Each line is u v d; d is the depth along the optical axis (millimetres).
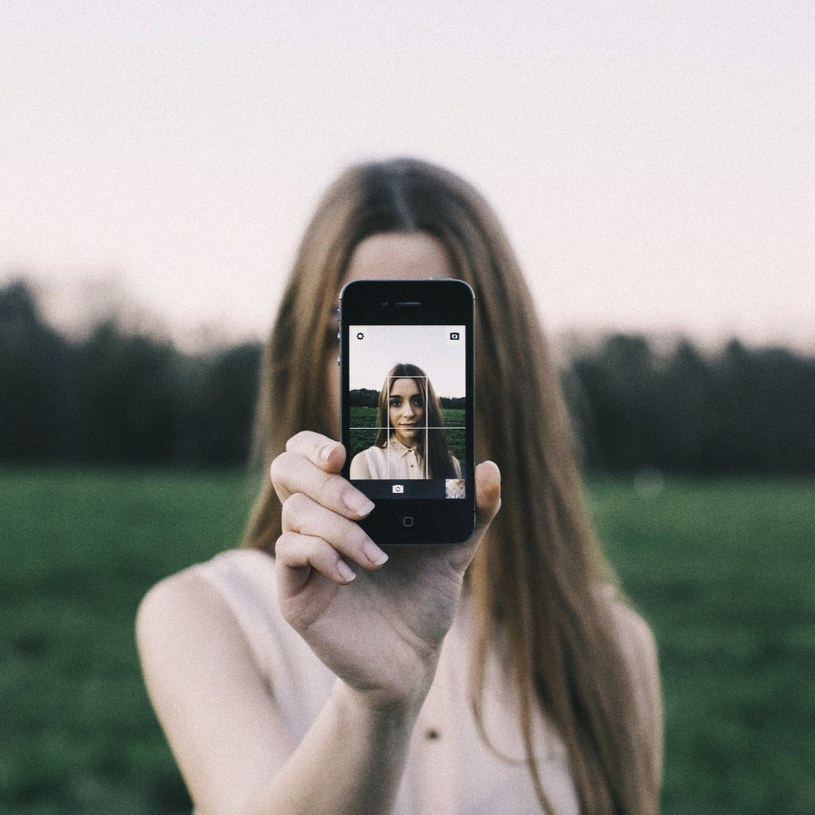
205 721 1950
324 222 2271
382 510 1662
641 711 2463
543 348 2430
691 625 14734
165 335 60062
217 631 2152
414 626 1525
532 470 2359
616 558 21516
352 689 1504
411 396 1752
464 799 2211
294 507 1480
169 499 33938
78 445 59750
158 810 7309
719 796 7867
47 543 22281
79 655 12406
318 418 2332
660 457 60781
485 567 2336
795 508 35375
